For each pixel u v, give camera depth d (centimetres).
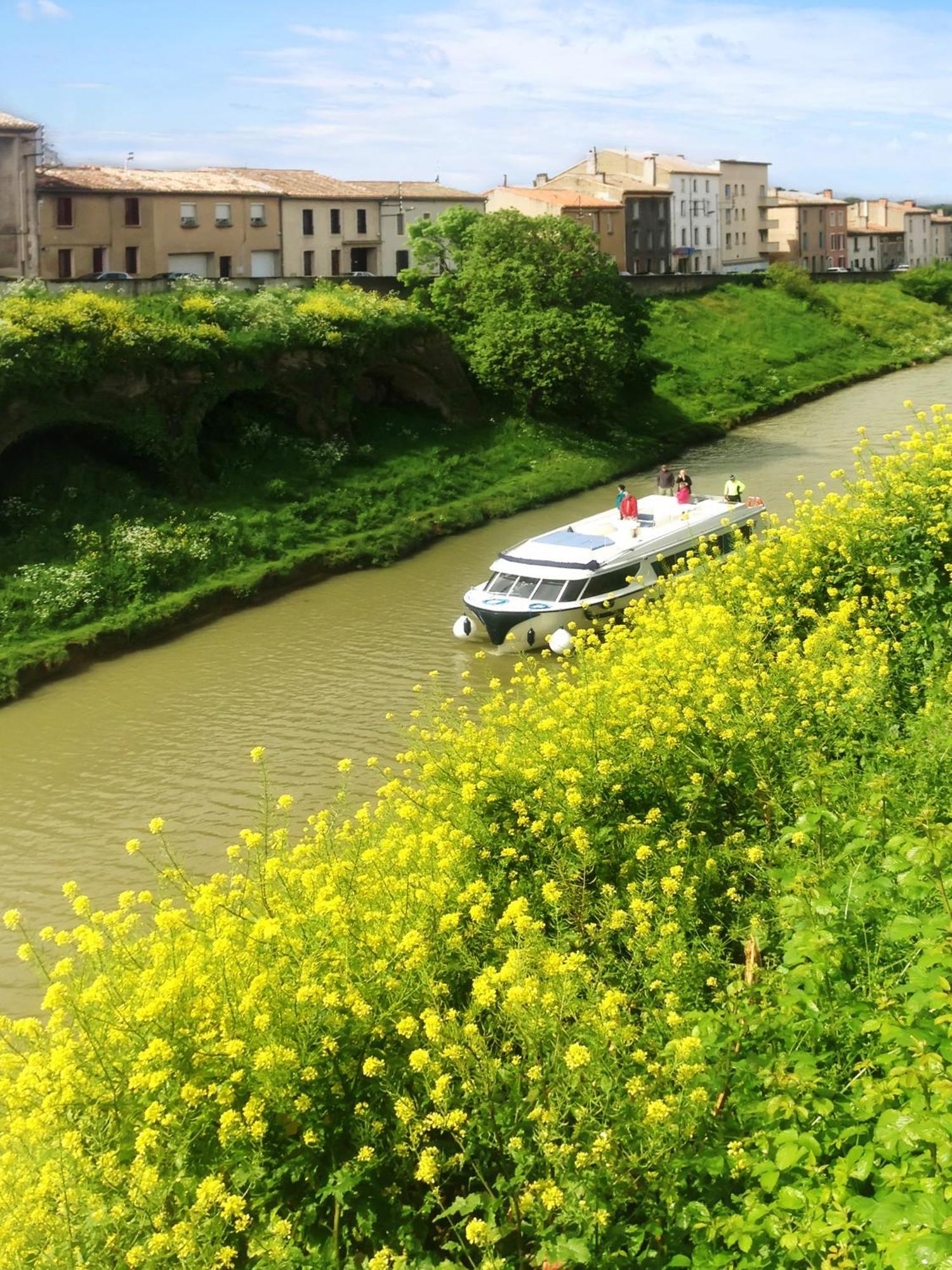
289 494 3181
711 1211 482
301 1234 530
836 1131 485
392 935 636
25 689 2094
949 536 1249
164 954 646
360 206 5772
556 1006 550
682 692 895
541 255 4434
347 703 1903
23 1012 1125
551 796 812
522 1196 491
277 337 3356
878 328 7031
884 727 872
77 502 2752
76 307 2903
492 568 2245
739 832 770
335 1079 563
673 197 8756
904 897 581
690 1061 518
